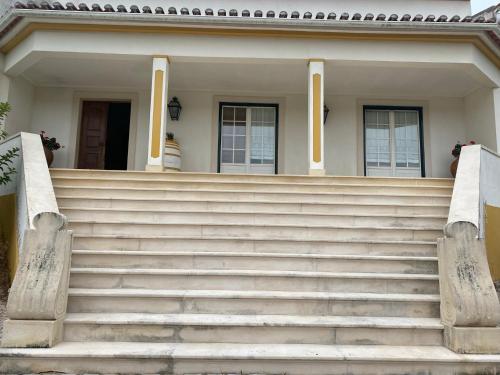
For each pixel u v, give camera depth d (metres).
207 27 7.88
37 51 7.80
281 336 3.80
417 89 9.80
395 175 10.19
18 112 9.07
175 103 9.80
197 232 5.56
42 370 3.37
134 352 3.43
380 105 10.27
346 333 3.81
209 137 10.03
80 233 5.42
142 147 9.94
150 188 6.75
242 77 9.28
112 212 5.93
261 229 5.57
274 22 7.70
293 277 4.45
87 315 3.92
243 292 4.27
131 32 7.93
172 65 8.60
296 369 3.46
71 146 9.79
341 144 10.07
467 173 5.62
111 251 4.79
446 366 3.46
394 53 7.99
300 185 6.95
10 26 7.96
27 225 4.49
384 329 3.82
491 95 9.00
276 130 10.18
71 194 6.45
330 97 10.20
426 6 10.67
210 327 3.79
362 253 5.12
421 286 4.44
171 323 3.77
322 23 7.70
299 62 8.16
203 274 4.42
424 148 10.11
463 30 7.81
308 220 5.96
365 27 7.76
